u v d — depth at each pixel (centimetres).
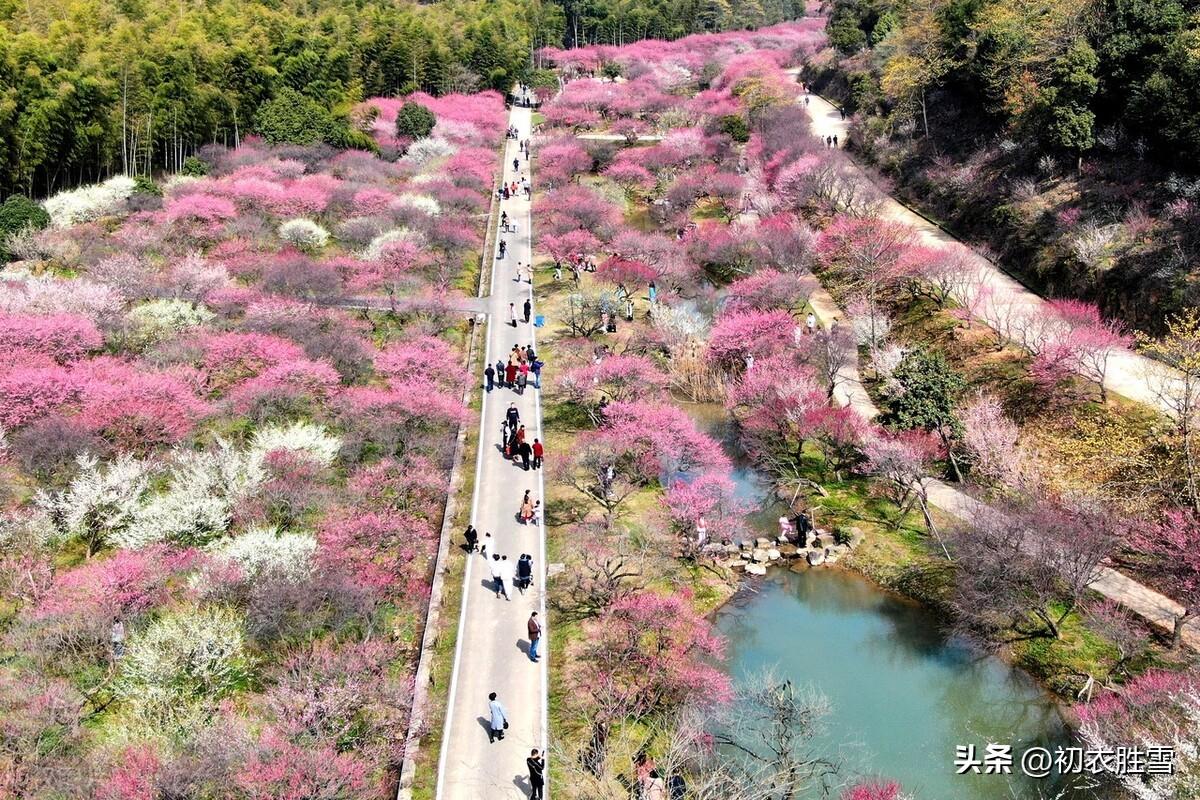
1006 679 3241
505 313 6278
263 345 4650
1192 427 3719
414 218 7131
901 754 2875
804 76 12744
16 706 2570
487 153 9869
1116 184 5569
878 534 4062
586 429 4703
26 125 7112
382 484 3888
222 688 2811
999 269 6003
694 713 2750
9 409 3872
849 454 4547
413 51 12219
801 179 7500
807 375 4862
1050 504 3575
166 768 2302
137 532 3362
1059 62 6112
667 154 9238
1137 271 4888
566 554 3728
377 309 5744
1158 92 5288
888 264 5938
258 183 7356
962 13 8019
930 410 4269
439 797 2584
